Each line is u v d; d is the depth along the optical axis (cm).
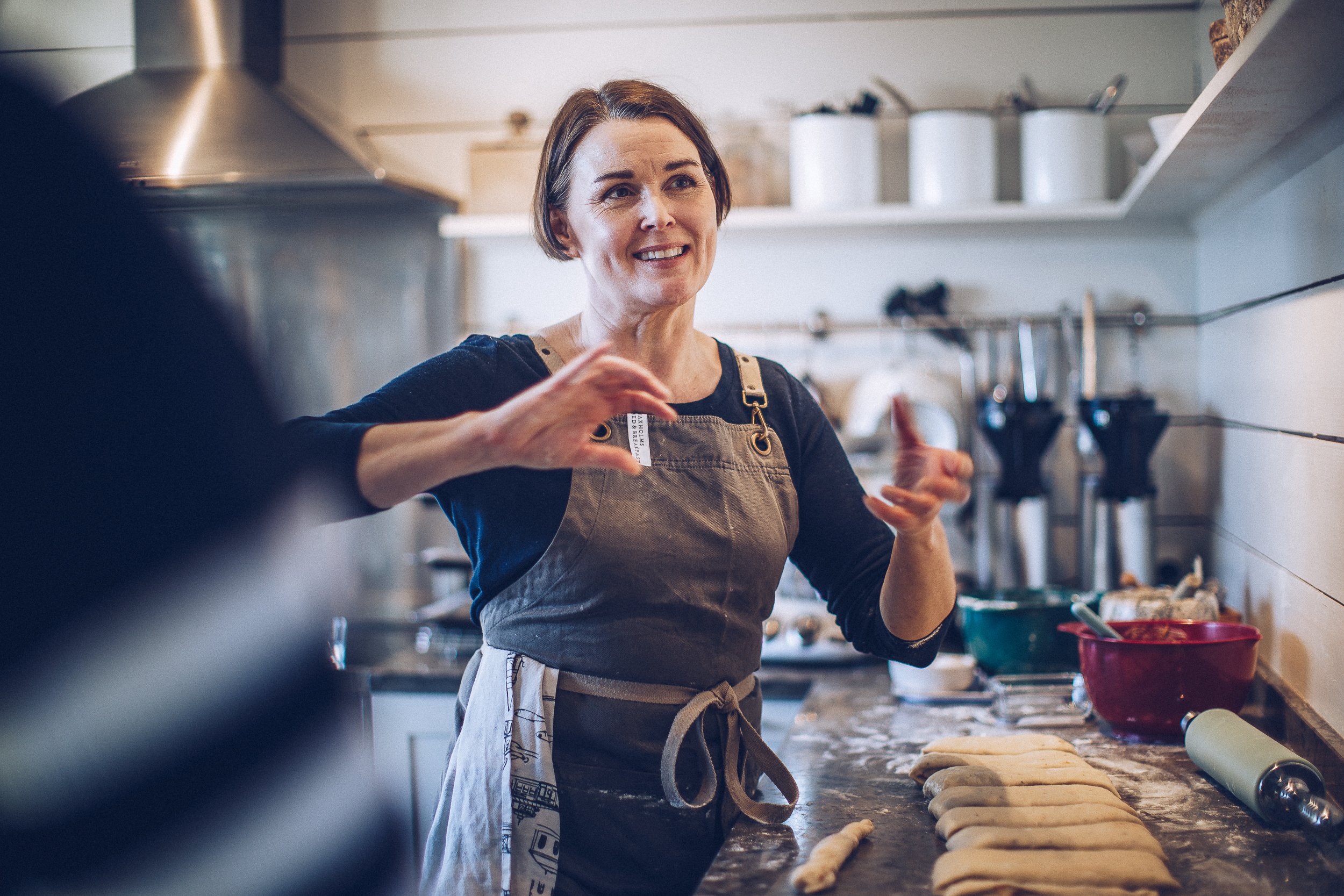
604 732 104
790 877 90
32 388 42
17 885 47
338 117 220
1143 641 127
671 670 105
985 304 208
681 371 117
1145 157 183
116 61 229
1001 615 163
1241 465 166
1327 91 102
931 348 209
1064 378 205
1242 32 105
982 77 205
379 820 59
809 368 213
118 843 47
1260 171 142
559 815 102
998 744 119
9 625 43
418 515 226
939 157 192
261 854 51
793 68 210
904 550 105
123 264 43
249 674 50
